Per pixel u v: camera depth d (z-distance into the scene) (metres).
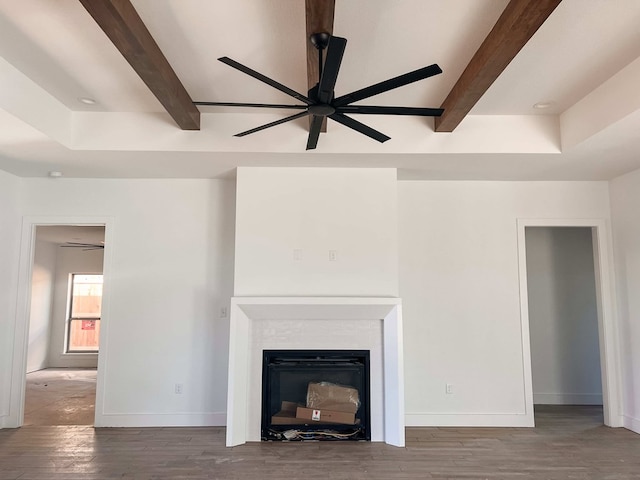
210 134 3.88
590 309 5.66
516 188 4.88
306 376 4.24
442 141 3.93
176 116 3.52
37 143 3.64
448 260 4.80
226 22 2.55
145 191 4.79
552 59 2.97
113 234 4.74
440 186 4.88
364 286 4.25
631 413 4.50
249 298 4.07
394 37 2.70
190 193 4.81
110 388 4.57
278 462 3.56
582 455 3.76
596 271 4.87
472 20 2.54
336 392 4.15
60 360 8.90
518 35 2.40
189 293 4.70
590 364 5.60
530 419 4.61
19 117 3.11
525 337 4.72
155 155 3.98
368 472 3.38
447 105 3.50
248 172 4.34
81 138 3.83
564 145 3.86
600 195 4.87
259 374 4.17
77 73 3.15
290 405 4.21
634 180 4.50
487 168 4.39
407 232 4.82
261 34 2.67
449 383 4.66
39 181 4.77
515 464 3.55
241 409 4.05
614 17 2.50
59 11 2.45
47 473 3.34
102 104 3.70
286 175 4.34
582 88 3.40
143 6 2.39
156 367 4.62
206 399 4.60
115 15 2.21
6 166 4.35
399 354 4.05
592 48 2.83
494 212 4.86
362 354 4.21
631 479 3.28
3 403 4.51
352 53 2.87
